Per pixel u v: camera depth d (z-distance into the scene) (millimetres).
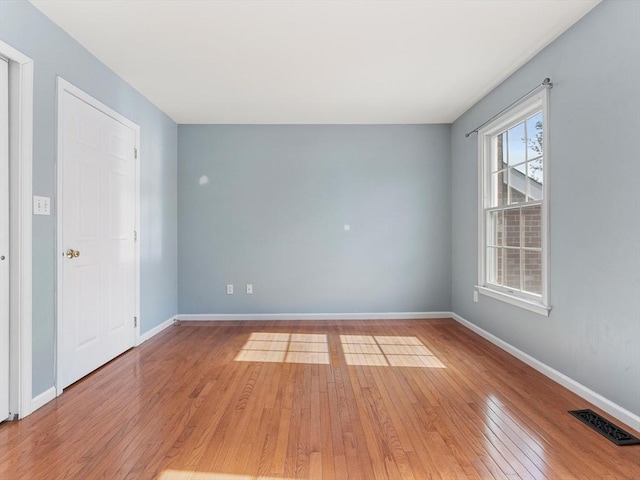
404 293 4762
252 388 2613
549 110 2770
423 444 1911
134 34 2611
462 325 4430
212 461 1765
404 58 2998
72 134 2637
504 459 1785
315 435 1997
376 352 3434
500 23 2502
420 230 4754
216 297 4738
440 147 4773
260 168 4734
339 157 4746
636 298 2049
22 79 2164
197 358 3262
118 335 3295
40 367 2328
